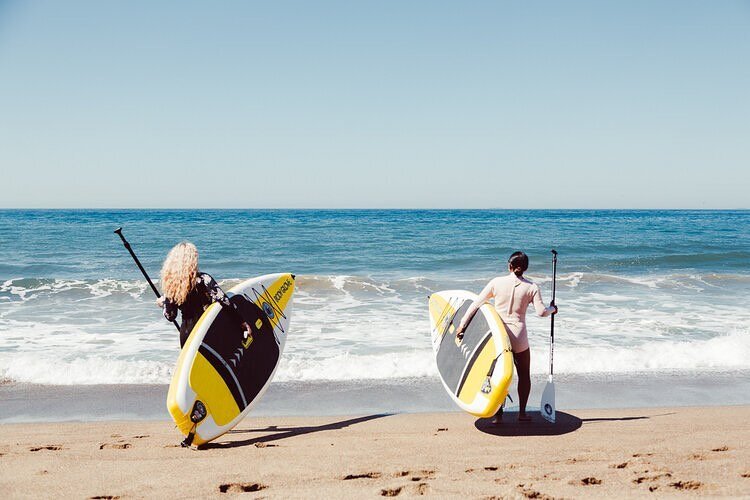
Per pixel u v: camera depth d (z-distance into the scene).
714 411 5.83
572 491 3.35
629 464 3.92
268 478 3.62
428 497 3.26
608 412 5.79
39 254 22.34
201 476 3.66
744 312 11.75
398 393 6.65
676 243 26.95
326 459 4.08
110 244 26.25
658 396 6.52
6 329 10.06
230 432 5.07
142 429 5.21
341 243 27.84
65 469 3.82
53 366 7.37
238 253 23.69
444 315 6.00
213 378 4.62
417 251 24.17
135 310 11.91
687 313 11.62
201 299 4.80
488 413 4.75
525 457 4.12
